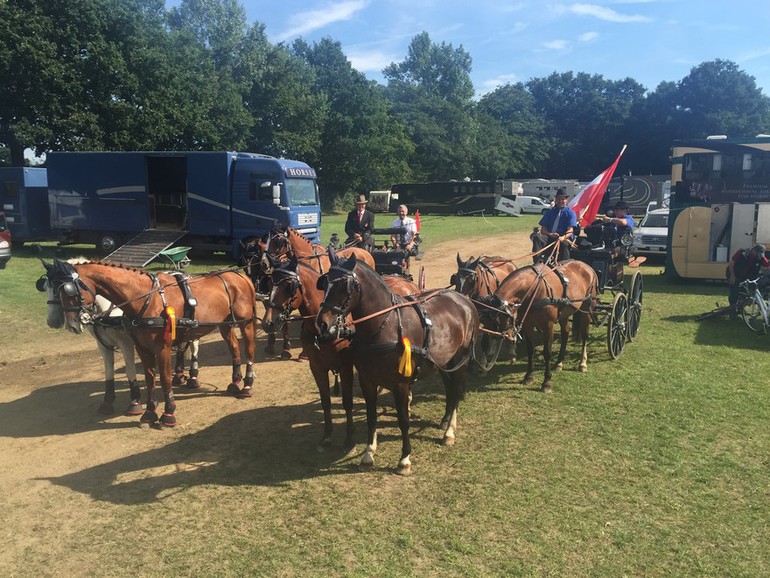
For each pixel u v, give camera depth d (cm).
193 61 4097
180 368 884
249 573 450
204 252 2416
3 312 1353
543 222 1119
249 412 779
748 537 485
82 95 3250
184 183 2436
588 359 994
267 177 2092
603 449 649
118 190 2230
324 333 536
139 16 3503
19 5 3103
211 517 529
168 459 644
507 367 955
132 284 692
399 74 9944
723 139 1642
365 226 1296
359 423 739
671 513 522
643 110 8838
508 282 809
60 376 939
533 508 532
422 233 3406
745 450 641
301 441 687
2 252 1906
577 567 450
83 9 3200
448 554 468
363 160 5509
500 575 441
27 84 3066
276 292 621
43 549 487
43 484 593
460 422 730
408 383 592
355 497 558
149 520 525
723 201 1670
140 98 3456
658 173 8888
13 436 708
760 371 912
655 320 1280
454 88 9588
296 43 9000
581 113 9550
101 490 580
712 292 1609
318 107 5334
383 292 579
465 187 5097
